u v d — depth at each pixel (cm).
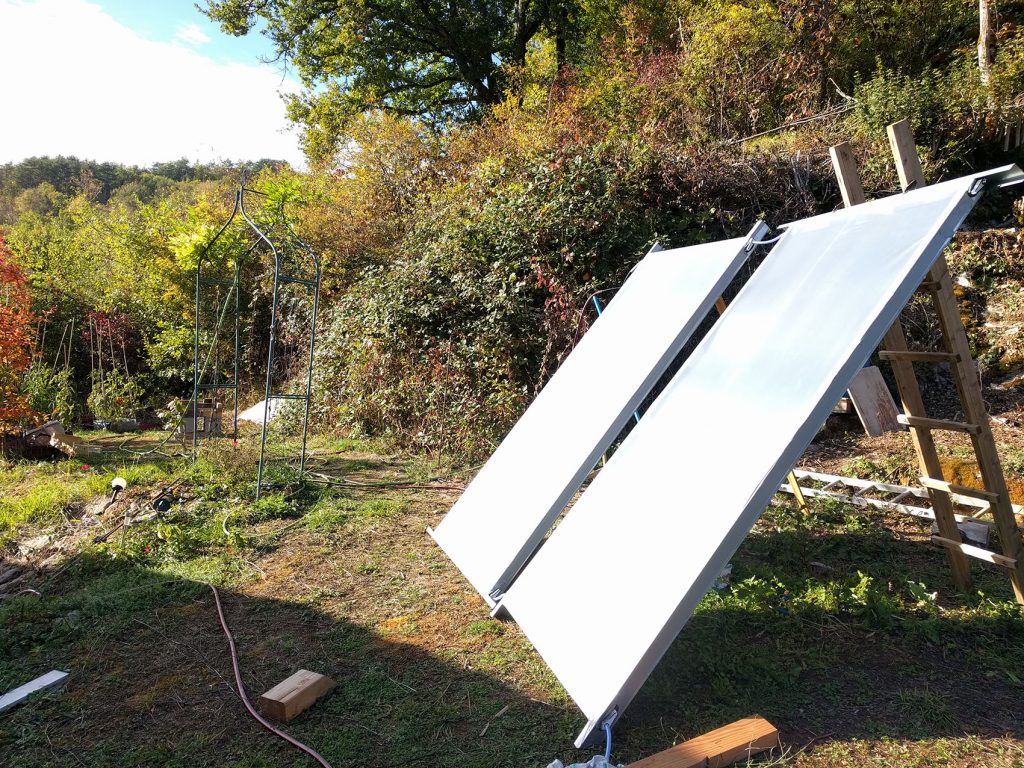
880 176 774
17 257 1563
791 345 249
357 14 1936
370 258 1150
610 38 1394
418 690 264
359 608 341
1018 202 704
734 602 314
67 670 288
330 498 538
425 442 708
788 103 1055
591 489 305
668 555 227
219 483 573
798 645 278
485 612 330
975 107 808
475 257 777
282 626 325
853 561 362
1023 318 623
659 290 373
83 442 855
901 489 451
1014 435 504
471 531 375
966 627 284
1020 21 986
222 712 254
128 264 1487
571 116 1030
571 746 224
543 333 725
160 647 306
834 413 611
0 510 535
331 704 256
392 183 1256
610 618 233
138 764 224
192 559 416
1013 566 289
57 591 382
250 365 1280
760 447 222
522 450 388
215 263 1162
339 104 2030
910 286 216
